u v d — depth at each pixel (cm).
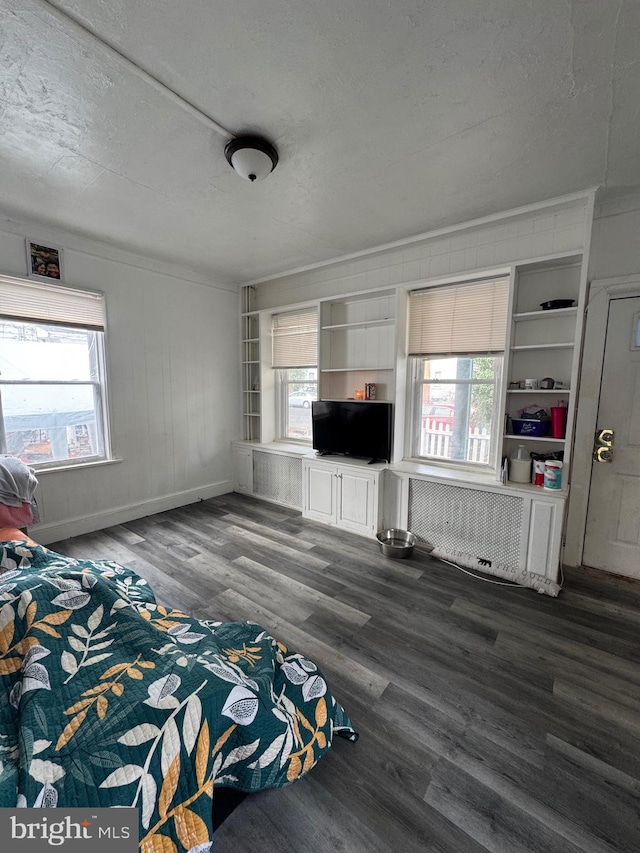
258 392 464
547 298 273
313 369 428
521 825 116
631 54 137
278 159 202
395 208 261
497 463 284
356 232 303
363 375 376
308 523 372
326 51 139
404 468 326
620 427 258
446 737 145
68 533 333
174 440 411
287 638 203
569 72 146
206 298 429
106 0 120
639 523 258
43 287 303
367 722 152
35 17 125
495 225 282
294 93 158
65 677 110
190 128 181
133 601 166
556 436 262
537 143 190
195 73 148
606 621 218
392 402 340
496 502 276
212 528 358
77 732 95
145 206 261
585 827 116
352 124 177
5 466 237
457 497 296
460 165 210
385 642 200
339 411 363
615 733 147
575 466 274
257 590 250
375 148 195
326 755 138
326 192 239
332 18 126
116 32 132
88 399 343
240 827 116
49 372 317
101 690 107
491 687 170
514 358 288
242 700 114
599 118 171
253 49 138
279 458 422
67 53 139
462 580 265
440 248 313
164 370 395
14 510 233
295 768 120
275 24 128
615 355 255
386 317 354
